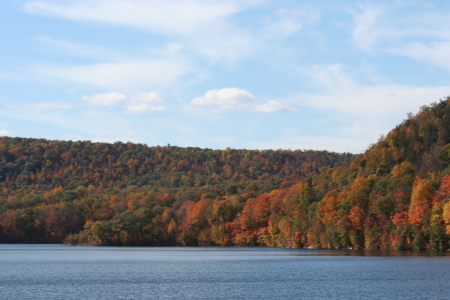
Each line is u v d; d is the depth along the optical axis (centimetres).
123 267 13450
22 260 16025
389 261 13075
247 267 13088
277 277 10825
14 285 9875
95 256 17962
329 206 19500
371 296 8331
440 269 11194
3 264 14462
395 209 16888
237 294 8750
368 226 17850
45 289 9362
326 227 19650
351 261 13612
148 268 13125
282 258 15700
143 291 9125
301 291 8938
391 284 9431
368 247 17812
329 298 8250
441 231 14888
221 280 10506
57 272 12181
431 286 9138
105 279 10800
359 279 10156
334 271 11588
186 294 8788
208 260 15600
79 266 13788
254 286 9606
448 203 14400
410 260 13112
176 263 14600
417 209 15612
